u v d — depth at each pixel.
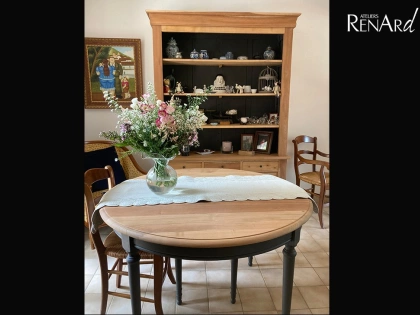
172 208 1.44
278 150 3.07
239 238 1.17
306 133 3.42
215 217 1.34
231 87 3.09
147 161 3.25
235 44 3.17
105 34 3.00
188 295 1.92
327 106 3.37
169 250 1.21
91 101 3.04
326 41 3.23
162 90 2.85
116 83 3.04
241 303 1.85
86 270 2.18
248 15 2.72
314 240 2.60
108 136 1.49
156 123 1.43
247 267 2.24
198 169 2.20
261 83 3.21
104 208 1.44
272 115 3.14
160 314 1.61
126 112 1.49
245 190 1.67
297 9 3.14
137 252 1.34
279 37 3.12
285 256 1.40
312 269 2.19
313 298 1.89
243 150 3.15
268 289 1.98
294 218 1.34
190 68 3.18
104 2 2.95
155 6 3.01
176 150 1.53
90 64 2.98
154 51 2.78
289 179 3.51
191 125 1.55
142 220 1.31
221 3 3.05
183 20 2.72
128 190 1.68
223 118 3.20
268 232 1.22
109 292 1.65
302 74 3.29
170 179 1.56
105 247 1.63
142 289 1.97
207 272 2.18
